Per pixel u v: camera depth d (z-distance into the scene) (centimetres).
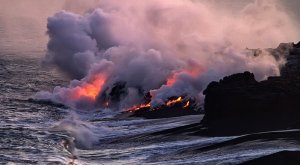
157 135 6206
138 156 5522
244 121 6138
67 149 5856
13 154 5512
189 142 5716
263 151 4944
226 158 4916
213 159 4972
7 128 6469
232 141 5422
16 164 5209
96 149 5956
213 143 5516
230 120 6184
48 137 6162
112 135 6450
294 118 6081
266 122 6081
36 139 6062
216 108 6278
